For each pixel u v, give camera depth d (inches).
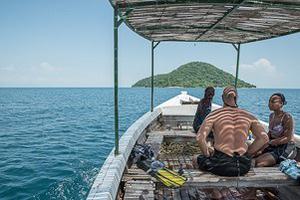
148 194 149.3
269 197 185.8
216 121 151.1
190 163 191.6
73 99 3287.4
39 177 388.8
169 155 247.8
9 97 3927.2
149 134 295.0
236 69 362.6
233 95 153.6
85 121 1104.2
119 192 157.6
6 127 938.7
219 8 180.1
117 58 168.4
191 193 180.5
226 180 143.6
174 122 378.6
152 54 352.8
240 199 179.5
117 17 164.9
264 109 1626.5
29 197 323.6
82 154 529.7
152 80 359.3
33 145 624.7
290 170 148.5
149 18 208.1
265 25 231.0
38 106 2063.2
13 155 523.2
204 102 274.4
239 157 145.3
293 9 166.4
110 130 863.7
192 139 288.2
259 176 146.3
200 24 242.4
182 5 158.1
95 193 121.4
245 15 198.5
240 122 149.8
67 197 319.9
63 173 407.2
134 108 1791.3
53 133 806.5
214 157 149.9
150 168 163.9
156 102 2487.7
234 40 335.9
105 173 143.6
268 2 157.9
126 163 179.0
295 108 1836.9
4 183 366.0
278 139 185.9
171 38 324.8
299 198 164.4
